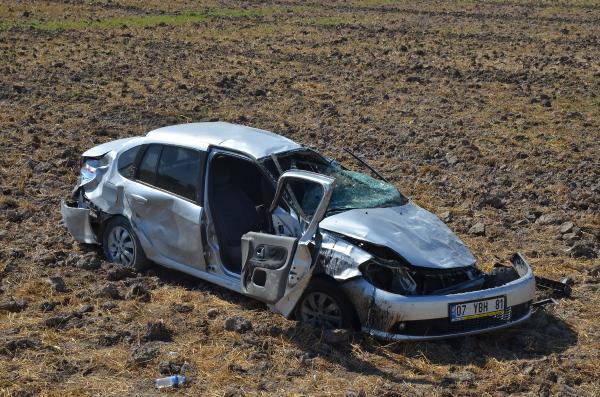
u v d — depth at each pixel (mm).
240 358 8320
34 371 7906
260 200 9734
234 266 9492
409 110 21688
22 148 16641
